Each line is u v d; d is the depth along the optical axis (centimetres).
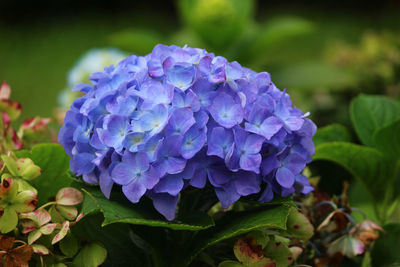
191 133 63
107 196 65
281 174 66
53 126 86
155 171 63
